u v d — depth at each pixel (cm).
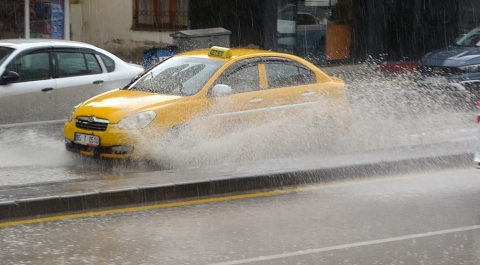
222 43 1788
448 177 1037
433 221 813
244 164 1038
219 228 782
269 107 1135
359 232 770
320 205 881
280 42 2403
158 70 1173
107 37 2261
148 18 2267
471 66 1728
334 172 1012
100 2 2245
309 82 1196
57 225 790
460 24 2642
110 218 820
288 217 827
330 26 2478
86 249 707
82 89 1308
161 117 1046
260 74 1148
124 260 675
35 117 1262
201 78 1112
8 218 812
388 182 1006
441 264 672
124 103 1067
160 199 897
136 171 1055
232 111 1099
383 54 2533
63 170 1059
